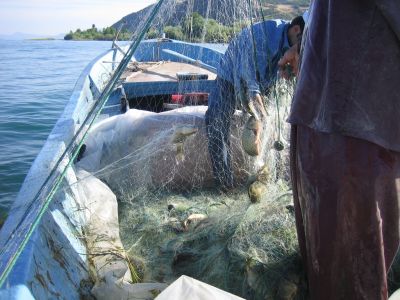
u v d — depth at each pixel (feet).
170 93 19.01
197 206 10.94
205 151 12.16
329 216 5.90
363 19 5.32
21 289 5.49
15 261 5.56
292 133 6.56
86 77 17.35
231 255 8.07
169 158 12.12
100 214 9.91
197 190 12.29
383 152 5.55
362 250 5.79
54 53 106.52
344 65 5.41
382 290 5.89
